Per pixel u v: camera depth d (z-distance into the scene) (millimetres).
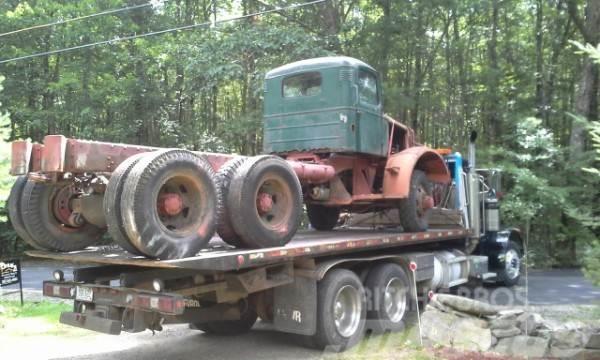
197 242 5152
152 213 4836
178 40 18594
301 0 17656
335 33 17391
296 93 8508
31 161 5188
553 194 14461
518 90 19984
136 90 19000
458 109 21906
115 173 4957
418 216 8984
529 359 5930
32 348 6766
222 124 18734
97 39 19281
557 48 21062
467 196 10594
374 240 7168
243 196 5664
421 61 20812
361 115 8336
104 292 5363
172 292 5367
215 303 6379
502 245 11219
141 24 20406
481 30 21453
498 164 15703
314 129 8281
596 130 5117
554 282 12164
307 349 6539
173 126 20062
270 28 15148
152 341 7098
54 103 21203
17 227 5852
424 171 9688
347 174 8992
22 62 20625
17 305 9727
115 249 6191
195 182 5242
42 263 19453
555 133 20922
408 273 7809
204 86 15977
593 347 6082
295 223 6246
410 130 10062
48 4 19656
